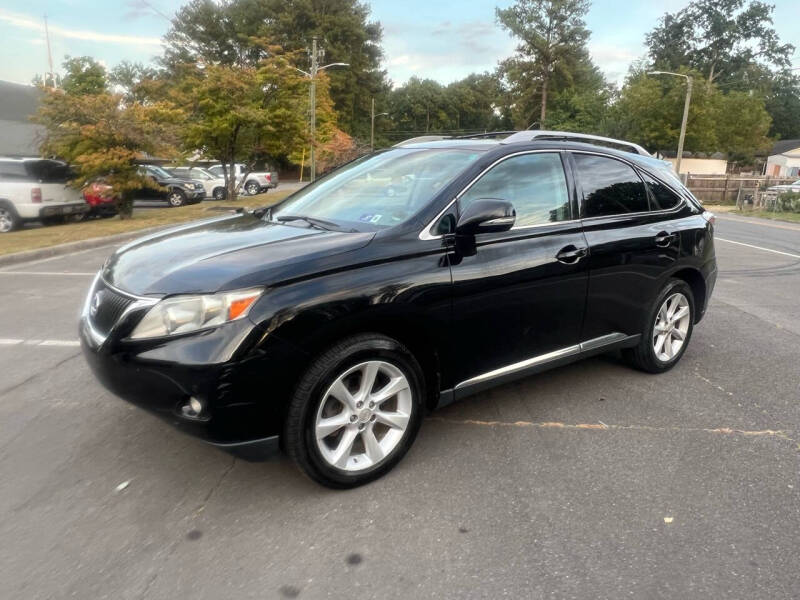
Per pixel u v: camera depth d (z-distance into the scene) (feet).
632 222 13.51
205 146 70.49
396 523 8.86
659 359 14.82
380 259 9.68
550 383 14.35
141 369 8.70
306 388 8.97
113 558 8.00
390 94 285.43
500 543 8.43
